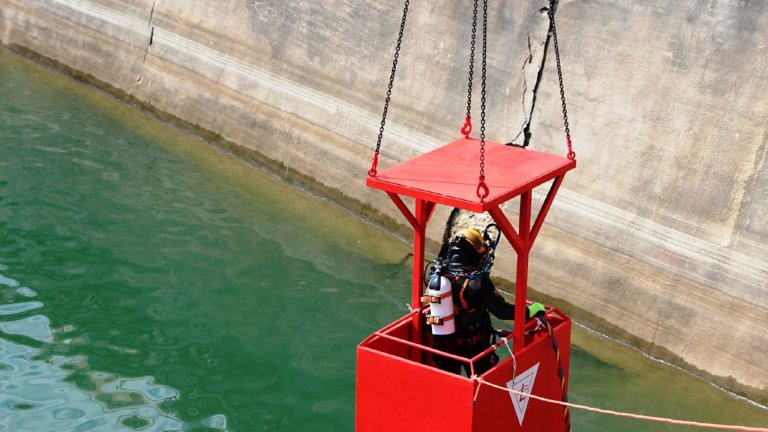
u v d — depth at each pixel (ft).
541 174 19.12
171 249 34.88
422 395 18.95
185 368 28.02
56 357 28.32
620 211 30.09
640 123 29.86
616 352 29.17
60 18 54.29
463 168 19.70
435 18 35.88
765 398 26.48
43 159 42.14
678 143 29.01
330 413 26.09
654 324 28.96
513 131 33.09
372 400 19.67
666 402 26.71
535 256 31.78
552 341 20.59
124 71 50.16
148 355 28.58
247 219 37.47
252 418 25.80
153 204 38.45
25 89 51.11
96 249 34.73
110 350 28.78
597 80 30.89
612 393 27.09
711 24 28.32
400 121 36.88
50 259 33.94
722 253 27.81
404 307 31.27
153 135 45.78
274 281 32.89
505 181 18.65
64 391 26.76
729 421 25.90
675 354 28.43
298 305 31.40
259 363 28.35
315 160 39.99
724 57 28.09
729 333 27.45
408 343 19.53
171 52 47.65
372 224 37.40
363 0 38.37
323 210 38.55
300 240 35.88
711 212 28.14
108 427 25.23
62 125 46.32
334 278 33.12
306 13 40.86
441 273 20.36
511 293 32.45
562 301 31.09
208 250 34.91
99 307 31.07
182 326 30.14
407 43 36.86
